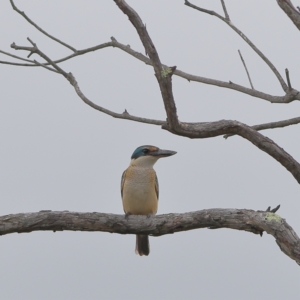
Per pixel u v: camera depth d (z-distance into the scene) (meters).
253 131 9.88
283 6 8.85
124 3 8.36
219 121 9.96
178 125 9.55
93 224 10.79
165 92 8.91
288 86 11.21
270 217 9.05
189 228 10.43
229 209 9.92
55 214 10.74
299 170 9.98
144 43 8.54
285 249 8.77
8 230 10.66
